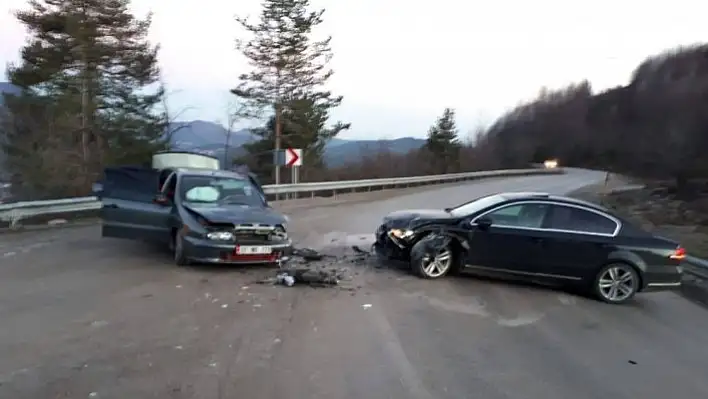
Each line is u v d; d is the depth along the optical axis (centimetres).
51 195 2383
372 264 938
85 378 426
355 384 441
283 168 3809
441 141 6425
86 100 2558
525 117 9194
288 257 916
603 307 788
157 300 659
